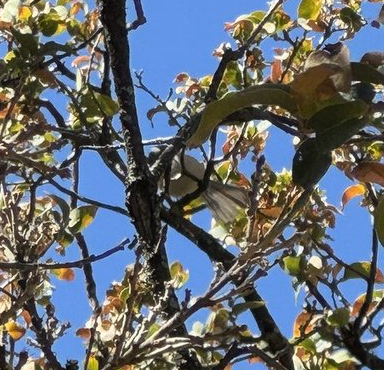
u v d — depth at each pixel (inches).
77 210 126.4
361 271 138.1
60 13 151.1
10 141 110.4
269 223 130.9
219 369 103.1
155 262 112.7
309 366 124.2
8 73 114.0
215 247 129.8
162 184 161.8
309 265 134.3
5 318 105.0
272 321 120.5
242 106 56.4
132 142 117.7
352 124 54.4
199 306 92.7
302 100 55.9
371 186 140.9
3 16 140.0
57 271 145.1
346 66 55.8
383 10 67.5
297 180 56.6
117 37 117.9
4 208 126.4
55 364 114.8
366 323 124.8
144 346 93.2
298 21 154.8
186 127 124.3
